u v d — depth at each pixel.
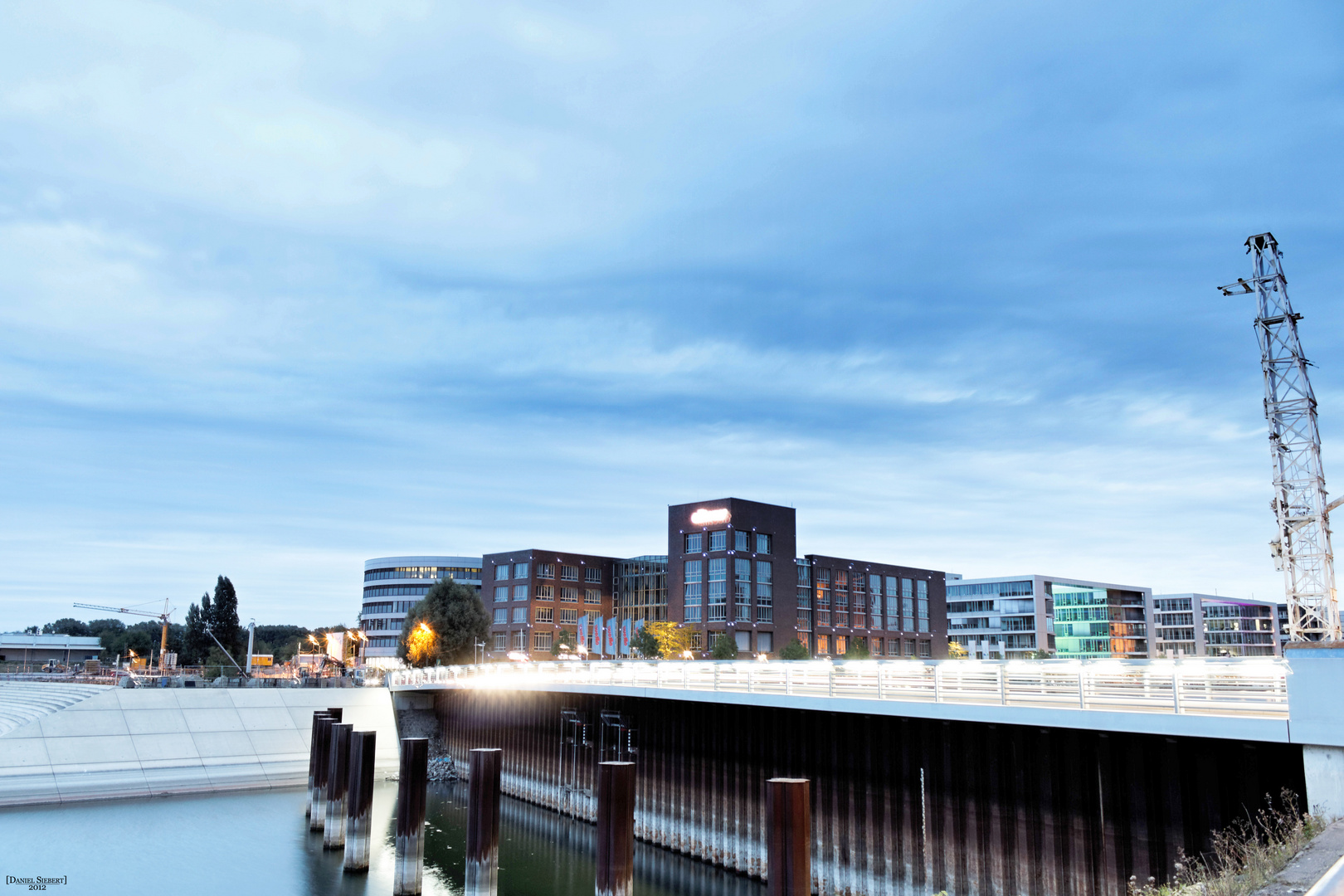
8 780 56.69
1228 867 19.84
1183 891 18.12
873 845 33.75
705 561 134.88
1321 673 20.27
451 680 68.62
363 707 77.00
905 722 33.09
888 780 33.53
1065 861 27.72
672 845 45.91
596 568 159.38
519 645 149.12
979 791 30.16
